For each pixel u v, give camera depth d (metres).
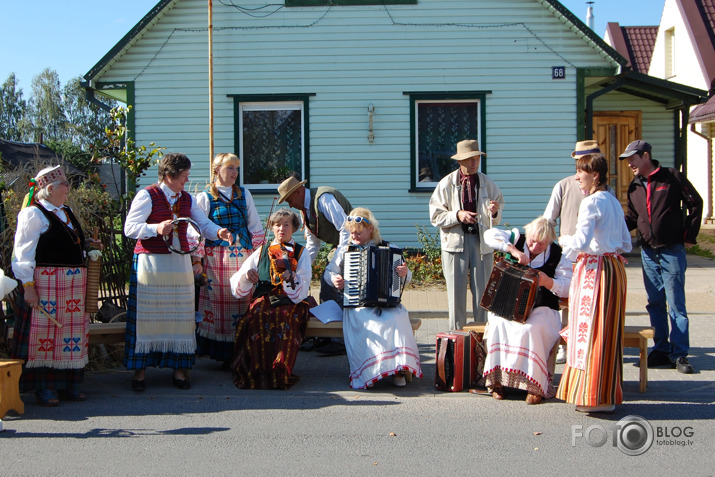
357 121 13.15
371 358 6.03
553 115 13.09
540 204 13.18
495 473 4.24
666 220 6.55
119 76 13.13
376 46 13.11
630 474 4.21
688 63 20.86
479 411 5.50
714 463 4.38
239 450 4.64
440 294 10.94
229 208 6.72
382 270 6.13
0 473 4.25
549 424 5.16
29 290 5.43
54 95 58.56
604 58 12.98
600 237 5.13
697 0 21.25
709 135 19.52
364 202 13.21
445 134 13.29
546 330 5.68
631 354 7.43
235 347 6.42
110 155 7.96
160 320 5.98
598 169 5.22
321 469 4.31
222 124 13.15
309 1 13.05
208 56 13.08
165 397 5.93
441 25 13.05
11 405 5.27
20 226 5.41
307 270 6.31
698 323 8.93
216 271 6.69
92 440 4.84
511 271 5.65
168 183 6.04
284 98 13.15
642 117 15.96
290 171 13.34
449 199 7.07
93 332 6.17
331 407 5.63
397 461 4.44
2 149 15.90
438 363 6.09
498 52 13.07
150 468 4.33
